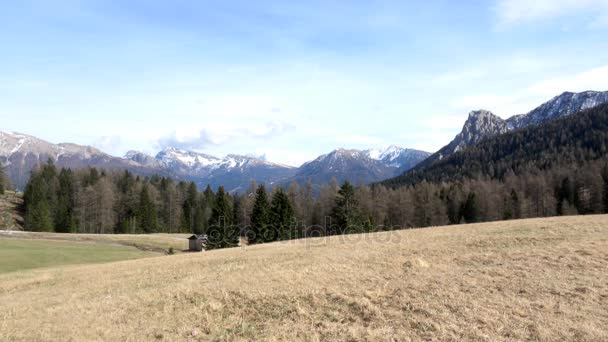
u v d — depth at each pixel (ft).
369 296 55.01
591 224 112.16
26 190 384.88
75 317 54.85
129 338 45.37
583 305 48.75
